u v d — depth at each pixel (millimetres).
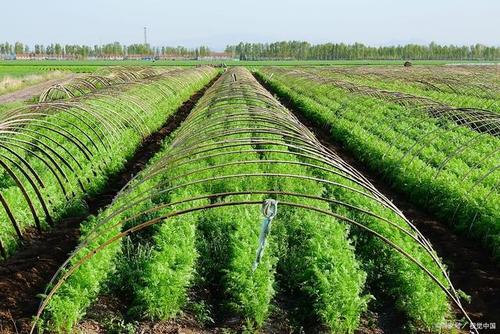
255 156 16594
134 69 57531
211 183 14242
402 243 10453
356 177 10734
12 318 8734
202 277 10102
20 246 11695
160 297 8891
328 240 10500
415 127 22094
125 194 11555
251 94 25234
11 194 12625
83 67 100312
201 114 20562
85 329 8578
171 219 11453
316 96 34031
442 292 9094
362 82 45281
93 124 19969
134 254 10797
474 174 15500
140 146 21797
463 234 13039
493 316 9500
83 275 9039
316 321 9109
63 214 13734
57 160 16125
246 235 10789
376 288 10258
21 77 63625
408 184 15781
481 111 17328
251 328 8672
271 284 9281
